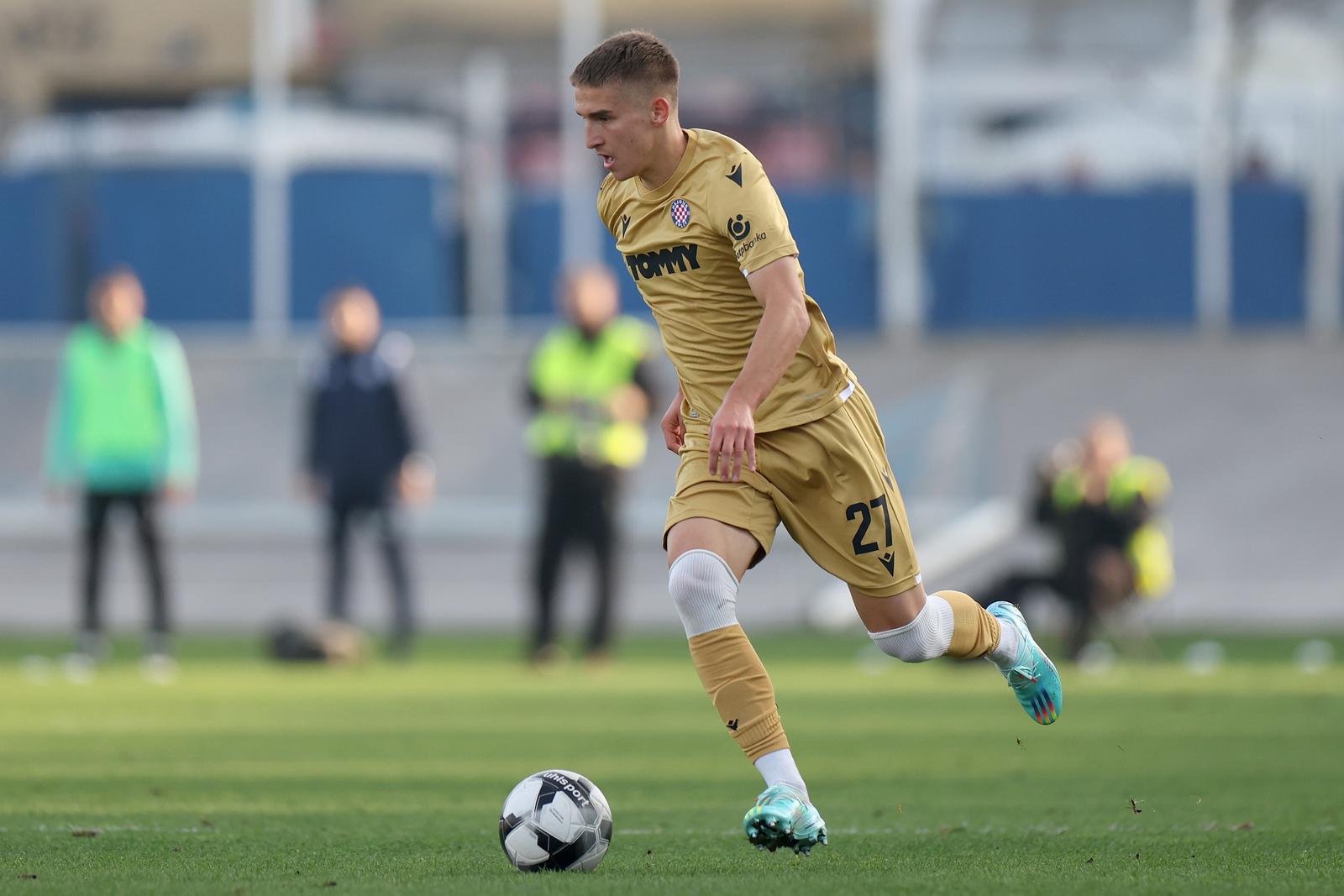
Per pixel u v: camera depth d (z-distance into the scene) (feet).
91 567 164.86
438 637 210.59
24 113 229.04
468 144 228.63
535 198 228.63
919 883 54.13
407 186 228.63
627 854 62.54
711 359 60.59
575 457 161.79
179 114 228.63
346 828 70.54
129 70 228.43
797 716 124.47
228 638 207.00
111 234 228.43
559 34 226.99
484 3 227.20
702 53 225.97
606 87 58.75
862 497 59.72
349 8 228.02
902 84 226.58
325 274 228.63
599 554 164.04
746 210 58.39
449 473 222.07
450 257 229.04
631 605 218.79
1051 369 222.48
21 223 228.84
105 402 162.40
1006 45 227.20
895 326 228.43
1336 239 227.40
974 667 168.14
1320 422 219.20
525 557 221.25
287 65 228.02
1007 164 228.02
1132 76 227.20
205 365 223.10
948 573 218.79
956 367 223.51
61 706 128.77
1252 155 227.81
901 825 71.20
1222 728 115.44
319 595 220.84
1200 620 217.97
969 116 227.40
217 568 220.84
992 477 222.28
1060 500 171.63
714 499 59.06
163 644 164.76
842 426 59.72
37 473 220.64
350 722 118.83
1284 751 102.32
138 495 163.22
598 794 58.59
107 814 74.59
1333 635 207.00
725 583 58.08
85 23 228.02
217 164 228.02
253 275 228.22
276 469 221.87
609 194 62.49
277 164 228.22
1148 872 57.00
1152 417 220.64
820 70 225.97
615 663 173.27
